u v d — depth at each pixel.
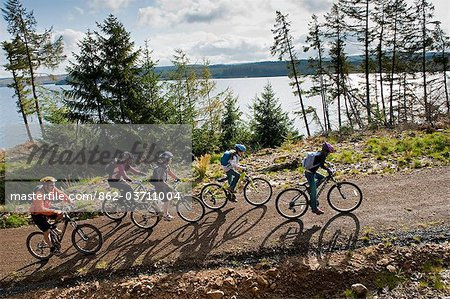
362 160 14.02
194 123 23.33
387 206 9.92
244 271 8.02
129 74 20.25
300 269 7.88
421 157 13.39
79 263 8.84
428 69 32.41
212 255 8.58
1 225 11.72
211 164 17.78
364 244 8.42
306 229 9.20
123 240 9.70
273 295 7.58
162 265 8.43
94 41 20.48
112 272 8.39
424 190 10.66
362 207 10.02
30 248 9.21
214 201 10.81
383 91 34.44
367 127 22.38
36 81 31.12
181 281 7.90
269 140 28.39
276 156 17.47
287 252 8.41
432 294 7.14
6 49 29.69
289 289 7.66
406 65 32.31
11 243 10.31
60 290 8.06
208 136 24.45
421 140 14.91
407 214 9.39
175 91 22.89
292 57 32.78
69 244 9.79
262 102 28.72
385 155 14.32
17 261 9.23
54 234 9.02
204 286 7.71
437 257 7.94
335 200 10.32
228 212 10.66
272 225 9.60
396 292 7.31
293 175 13.53
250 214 10.38
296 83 33.75
